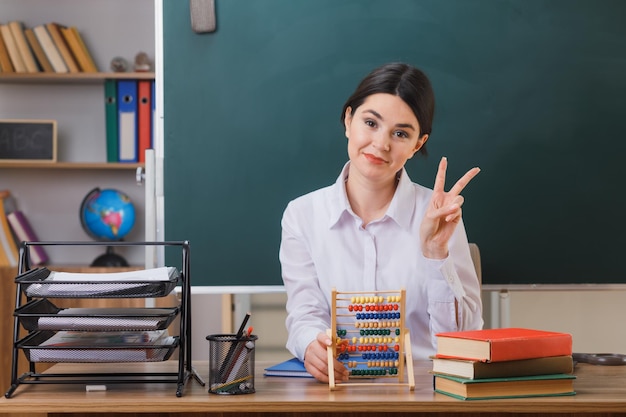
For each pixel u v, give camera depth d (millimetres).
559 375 1554
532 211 2664
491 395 1510
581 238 2672
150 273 1628
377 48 2645
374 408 1501
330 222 2246
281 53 2648
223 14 2646
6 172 3938
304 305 2197
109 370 1840
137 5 3930
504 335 1576
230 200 2662
